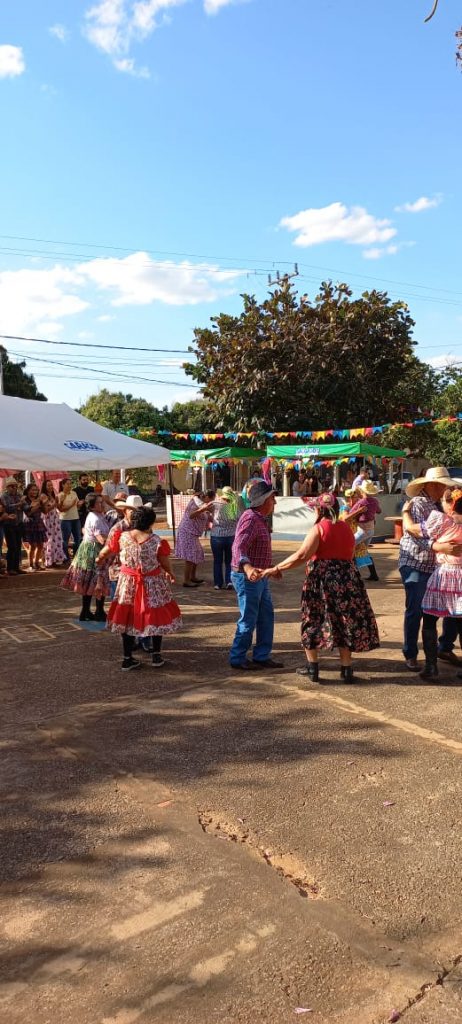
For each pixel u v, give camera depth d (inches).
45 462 474.9
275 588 420.5
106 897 117.5
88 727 193.9
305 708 204.7
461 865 125.0
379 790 152.9
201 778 160.6
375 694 215.9
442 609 216.1
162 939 106.7
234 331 879.1
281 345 836.0
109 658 265.7
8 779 162.2
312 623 224.8
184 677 238.5
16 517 497.0
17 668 254.8
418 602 231.0
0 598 403.5
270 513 244.5
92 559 321.7
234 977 98.6
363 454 660.1
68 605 377.7
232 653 245.9
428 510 227.6
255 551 240.4
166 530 794.2
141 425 1456.7
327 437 760.3
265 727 190.7
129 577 242.4
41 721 199.5
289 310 868.0
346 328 845.8
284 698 214.1
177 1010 92.9
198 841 134.1
